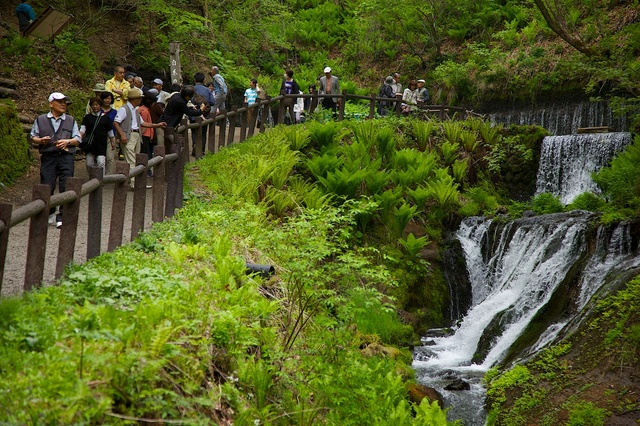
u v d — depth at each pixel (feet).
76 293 18.47
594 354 28.30
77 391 12.83
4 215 16.20
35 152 46.55
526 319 36.06
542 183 56.49
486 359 34.71
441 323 40.78
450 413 28.53
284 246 26.35
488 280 43.27
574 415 25.48
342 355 21.35
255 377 18.52
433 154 52.49
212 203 35.58
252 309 21.40
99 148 32.81
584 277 34.42
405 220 44.32
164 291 19.34
